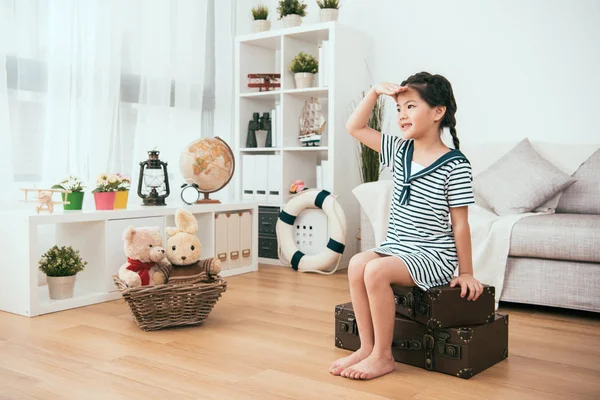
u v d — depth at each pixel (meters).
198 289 2.30
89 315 2.50
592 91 3.31
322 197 3.64
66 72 3.14
